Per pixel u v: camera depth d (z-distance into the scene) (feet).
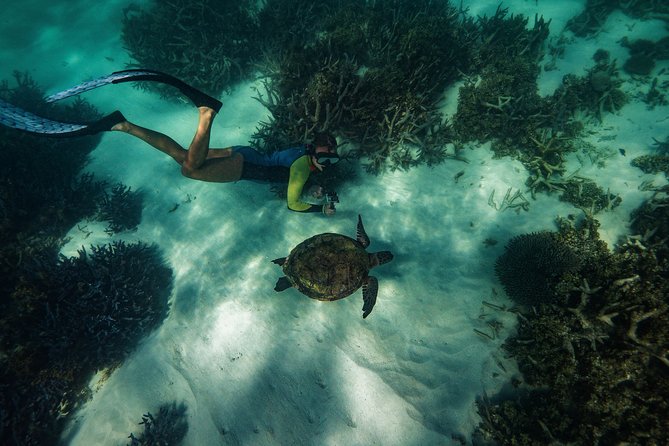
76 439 6.19
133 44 11.25
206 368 6.43
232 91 10.39
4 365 6.44
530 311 6.05
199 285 7.49
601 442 4.85
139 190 9.43
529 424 5.12
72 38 13.35
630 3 10.12
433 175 8.22
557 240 6.47
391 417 5.49
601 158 7.94
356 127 8.22
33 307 6.73
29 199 8.75
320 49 9.02
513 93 8.42
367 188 8.15
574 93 8.52
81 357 6.67
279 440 5.55
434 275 6.86
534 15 10.95
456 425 5.37
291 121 8.15
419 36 8.41
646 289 5.44
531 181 7.73
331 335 6.31
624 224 6.93
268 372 6.13
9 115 4.99
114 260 7.54
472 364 5.82
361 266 5.65
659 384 4.85
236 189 8.72
